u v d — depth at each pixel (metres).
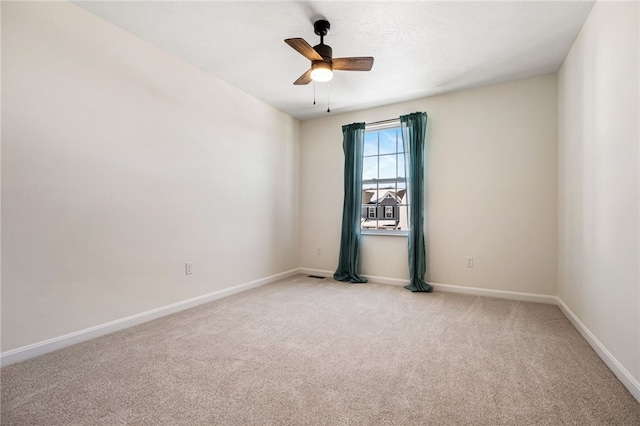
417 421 1.36
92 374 1.77
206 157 3.25
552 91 3.23
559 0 2.12
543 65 3.05
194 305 3.09
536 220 3.30
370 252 4.23
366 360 1.95
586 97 2.31
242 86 3.61
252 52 2.85
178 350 2.09
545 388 1.63
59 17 2.12
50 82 2.07
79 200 2.22
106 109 2.38
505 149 3.45
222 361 1.93
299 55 2.91
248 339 2.28
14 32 1.91
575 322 2.52
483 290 3.53
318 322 2.65
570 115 2.73
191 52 2.86
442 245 3.76
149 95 2.69
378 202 4.32
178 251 2.95
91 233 2.29
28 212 1.97
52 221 2.08
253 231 3.90
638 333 1.54
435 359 1.97
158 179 2.77
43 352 2.02
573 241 2.63
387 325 2.58
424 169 3.86
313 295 3.52
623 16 1.74
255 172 3.94
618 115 1.79
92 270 2.29
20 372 1.79
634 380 1.57
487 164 3.54
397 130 4.20
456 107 3.71
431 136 3.84
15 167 1.92
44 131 2.04
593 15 2.17
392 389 1.62
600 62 2.05
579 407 1.47
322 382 1.69
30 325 1.98
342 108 4.30
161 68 2.80
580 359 1.96
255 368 1.85
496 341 2.25
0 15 1.86
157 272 2.75
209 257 3.28
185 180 3.02
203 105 3.21
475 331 2.45
